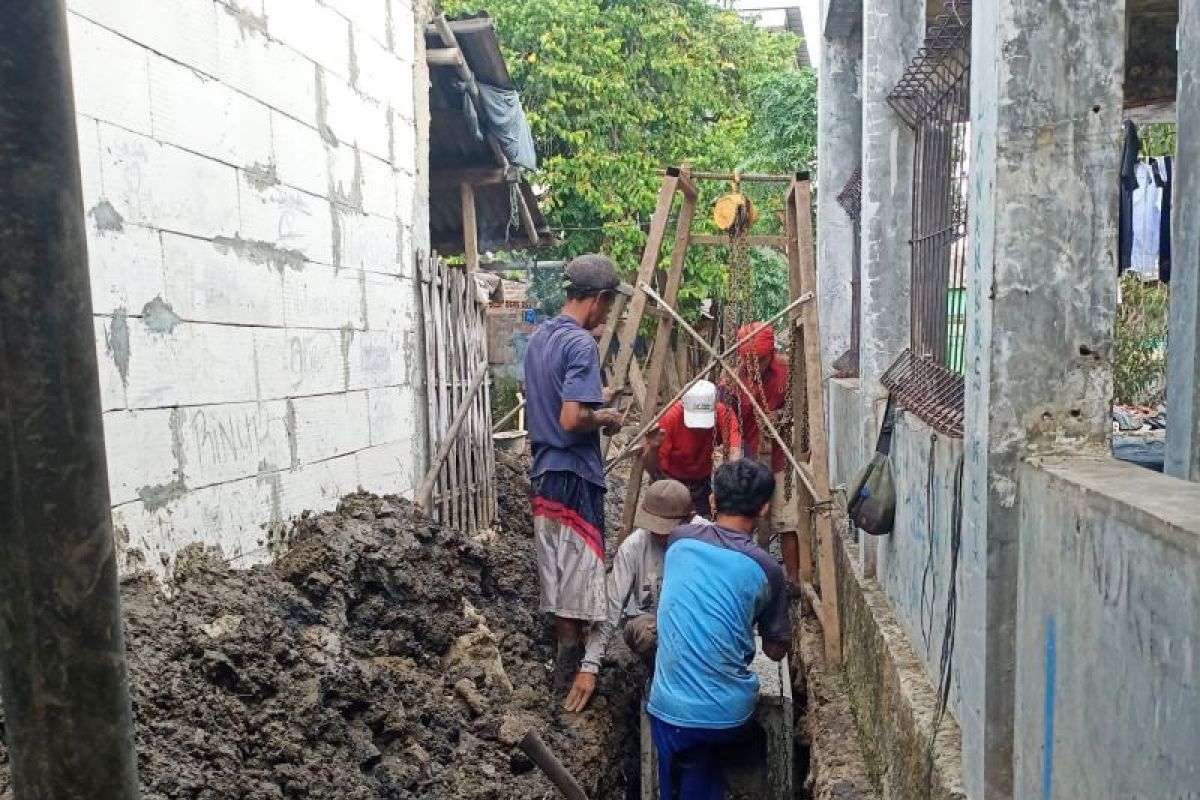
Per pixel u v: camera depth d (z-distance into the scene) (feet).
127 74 8.98
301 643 10.39
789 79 46.11
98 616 3.54
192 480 9.99
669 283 17.94
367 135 14.82
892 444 13.42
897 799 10.84
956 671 9.28
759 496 13.93
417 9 17.71
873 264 15.33
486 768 11.72
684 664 13.24
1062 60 7.50
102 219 8.58
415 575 13.10
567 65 43.75
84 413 3.46
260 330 11.46
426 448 17.12
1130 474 6.73
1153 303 18.88
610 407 16.20
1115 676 5.77
